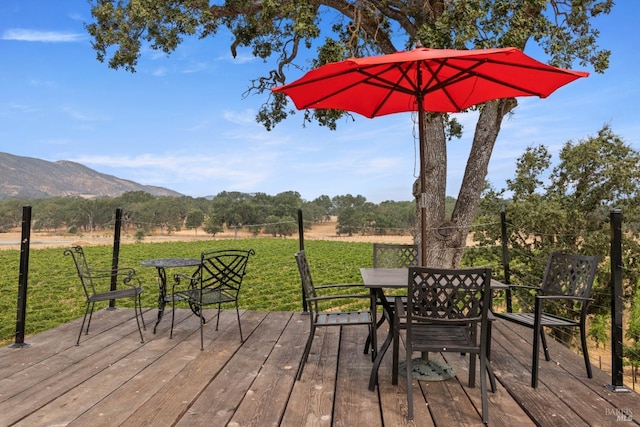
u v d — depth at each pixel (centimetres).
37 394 295
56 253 3941
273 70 948
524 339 423
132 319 512
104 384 312
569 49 774
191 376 327
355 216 6184
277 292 1825
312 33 692
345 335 440
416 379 318
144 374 332
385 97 449
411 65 340
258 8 822
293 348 397
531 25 610
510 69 346
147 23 711
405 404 278
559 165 1330
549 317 345
